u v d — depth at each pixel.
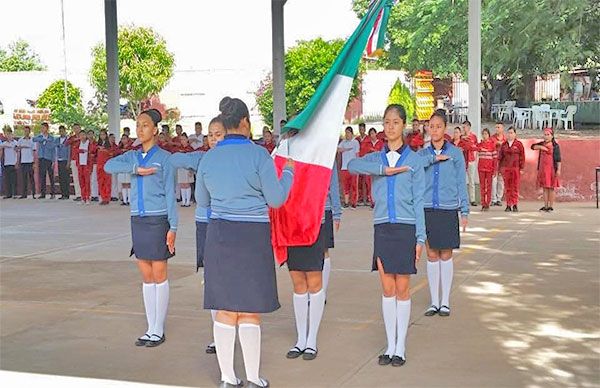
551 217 15.48
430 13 31.44
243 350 5.68
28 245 13.48
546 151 16.25
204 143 19.23
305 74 29.73
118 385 6.07
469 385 5.82
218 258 5.47
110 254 12.38
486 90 34.56
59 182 21.98
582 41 25.23
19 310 8.64
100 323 8.00
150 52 34.38
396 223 6.21
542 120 28.61
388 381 5.97
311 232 6.30
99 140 20.52
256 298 5.44
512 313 7.95
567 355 6.50
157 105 36.50
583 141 18.27
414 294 8.96
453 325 7.55
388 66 40.09
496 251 11.57
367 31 6.46
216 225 5.49
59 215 18.00
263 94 33.91
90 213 18.28
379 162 6.27
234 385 5.72
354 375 6.14
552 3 24.22
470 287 9.18
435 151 7.92
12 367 6.57
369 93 39.22
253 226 5.45
